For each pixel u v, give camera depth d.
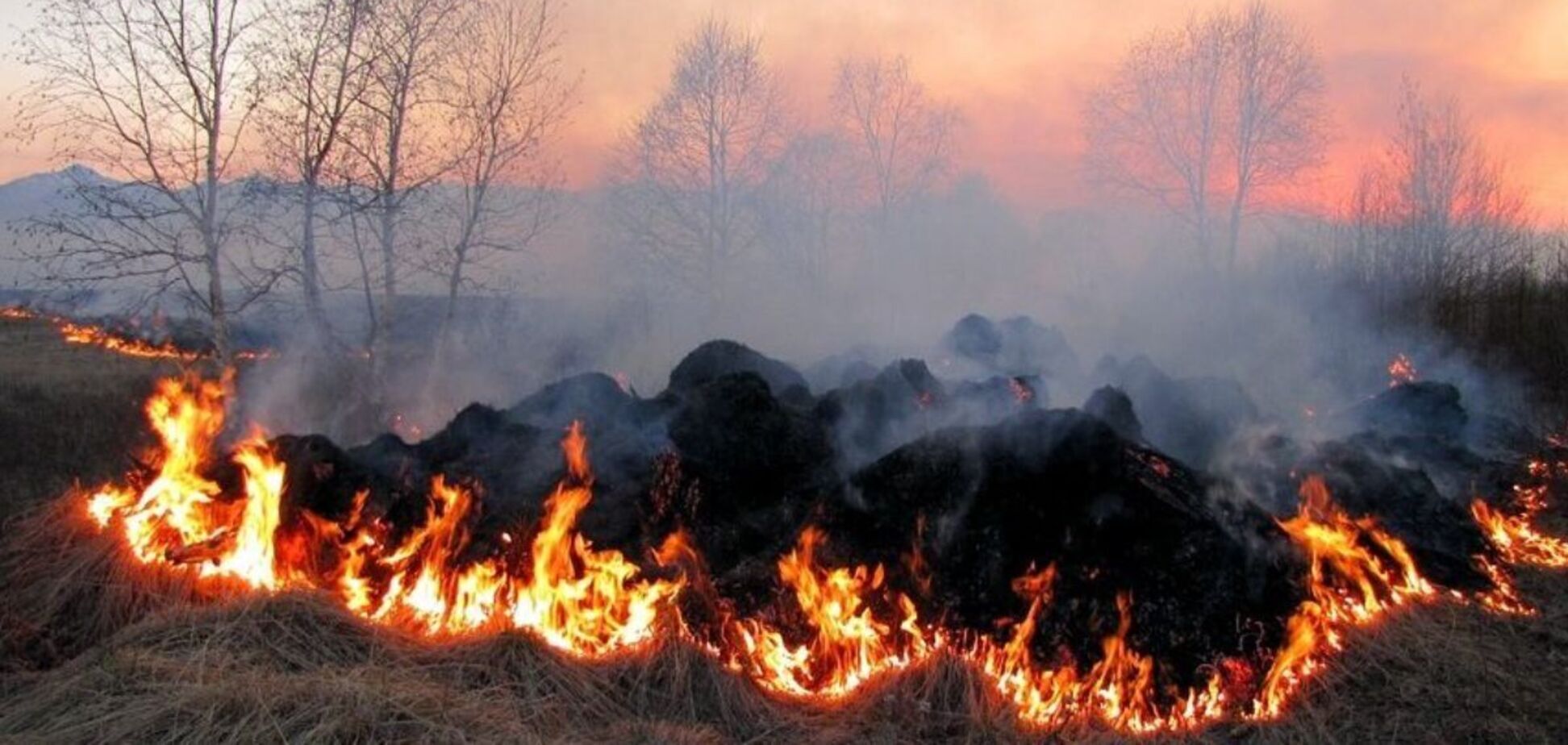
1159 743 5.12
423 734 4.49
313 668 5.14
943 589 6.04
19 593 6.23
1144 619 5.79
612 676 5.37
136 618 5.92
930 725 5.12
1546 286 16.98
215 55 13.25
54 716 4.74
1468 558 6.96
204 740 4.38
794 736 5.13
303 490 6.64
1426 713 5.23
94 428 12.77
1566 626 6.17
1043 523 6.13
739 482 7.05
